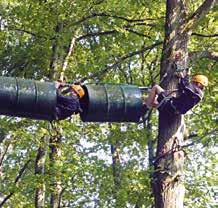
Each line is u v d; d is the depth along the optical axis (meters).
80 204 27.61
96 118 11.50
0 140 24.11
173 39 13.75
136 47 23.84
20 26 22.59
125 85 11.75
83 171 24.44
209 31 20.42
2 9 22.67
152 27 21.11
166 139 12.97
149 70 26.53
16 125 22.44
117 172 28.08
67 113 11.52
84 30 24.39
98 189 26.91
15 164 29.00
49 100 10.93
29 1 22.00
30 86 10.88
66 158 23.83
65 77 23.64
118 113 11.45
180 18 13.99
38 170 22.48
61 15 20.92
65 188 25.58
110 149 29.77
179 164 13.11
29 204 26.81
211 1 14.03
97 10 21.47
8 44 22.97
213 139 21.80
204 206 28.77
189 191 28.97
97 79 23.00
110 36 23.62
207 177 29.12
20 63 23.05
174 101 12.25
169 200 12.89
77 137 25.94
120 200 25.38
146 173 23.30
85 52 23.83
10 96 10.71
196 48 20.14
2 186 26.33
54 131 22.34
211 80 20.02
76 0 20.98
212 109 20.61
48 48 21.94
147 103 12.04
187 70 13.30
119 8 21.20
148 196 24.88
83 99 11.63
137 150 29.92
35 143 22.53
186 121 22.73
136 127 26.75
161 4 21.17
